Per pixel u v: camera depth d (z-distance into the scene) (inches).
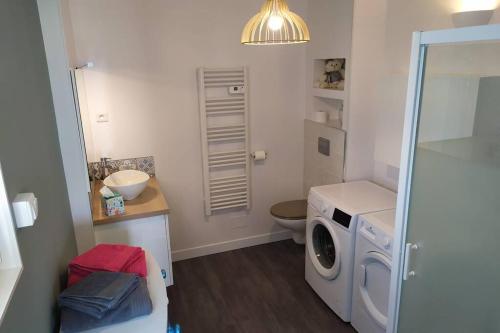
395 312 67.4
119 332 55.4
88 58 114.0
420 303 62.7
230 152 136.4
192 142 132.0
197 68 126.3
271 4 84.6
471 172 50.6
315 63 135.2
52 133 77.7
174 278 127.8
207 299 115.8
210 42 126.3
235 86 131.1
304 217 130.9
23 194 48.1
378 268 89.5
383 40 113.4
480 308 52.6
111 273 64.9
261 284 123.3
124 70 118.5
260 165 144.6
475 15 80.7
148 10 117.0
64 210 80.0
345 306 101.7
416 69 54.2
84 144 94.3
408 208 61.0
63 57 80.9
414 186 59.8
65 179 86.4
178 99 126.7
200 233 141.9
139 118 123.6
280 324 104.4
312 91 137.6
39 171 61.8
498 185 47.4
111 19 113.9
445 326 58.7
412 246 62.0
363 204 100.8
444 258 56.9
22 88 57.5
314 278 116.0
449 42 48.8
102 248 74.2
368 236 89.8
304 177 150.4
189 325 104.4
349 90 115.6
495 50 45.6
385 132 107.1
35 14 74.0
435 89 53.6
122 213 96.8
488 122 47.5
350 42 112.3
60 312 62.3
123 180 115.1
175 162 131.6
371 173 125.0
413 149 57.9
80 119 92.3
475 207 50.9
